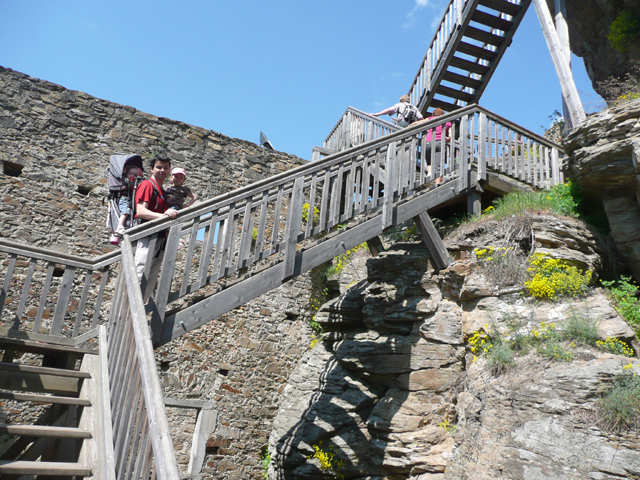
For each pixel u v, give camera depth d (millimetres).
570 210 6645
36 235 8414
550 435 4152
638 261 6078
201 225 4668
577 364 4496
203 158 10539
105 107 9695
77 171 9086
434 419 5742
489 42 9914
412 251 7246
